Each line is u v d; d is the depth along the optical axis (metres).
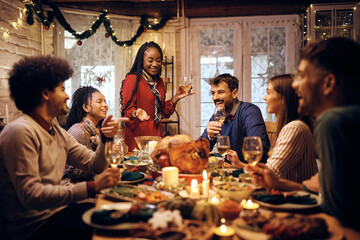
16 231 1.43
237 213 1.05
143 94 3.37
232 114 2.55
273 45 5.12
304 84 1.02
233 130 2.54
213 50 5.23
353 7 4.58
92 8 4.86
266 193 1.29
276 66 5.13
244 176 1.52
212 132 2.23
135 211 1.02
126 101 3.31
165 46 5.25
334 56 0.95
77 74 4.88
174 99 3.56
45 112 1.56
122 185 1.42
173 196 1.28
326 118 0.97
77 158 1.84
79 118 2.60
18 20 3.99
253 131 2.35
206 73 5.26
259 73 5.16
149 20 5.19
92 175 2.16
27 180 1.32
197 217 1.01
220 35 5.21
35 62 1.51
